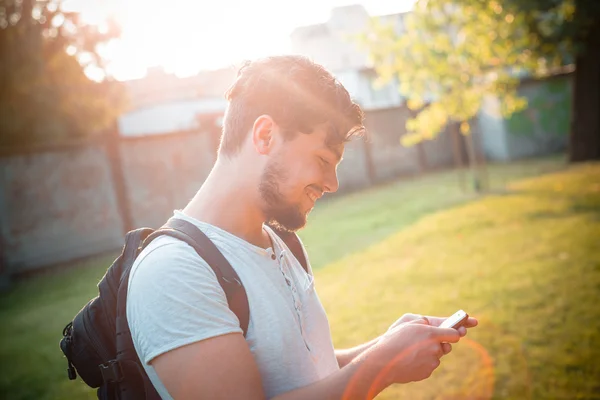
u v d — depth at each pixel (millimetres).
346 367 1012
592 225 6328
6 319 6852
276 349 1025
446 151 17781
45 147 10391
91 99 13461
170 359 927
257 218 1134
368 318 4512
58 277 9430
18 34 11844
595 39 12492
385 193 13570
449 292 4820
